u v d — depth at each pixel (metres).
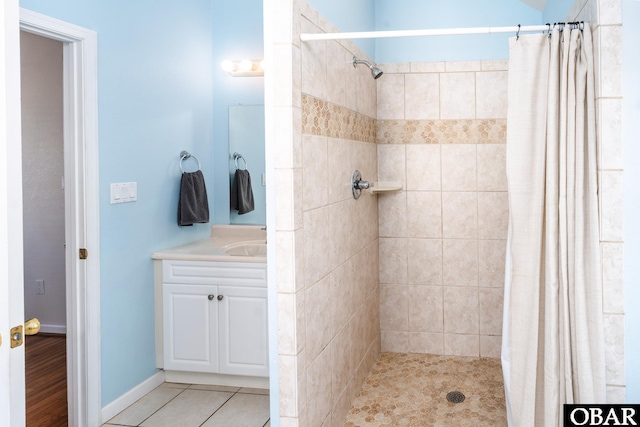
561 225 2.14
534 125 2.21
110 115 2.93
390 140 3.77
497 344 3.73
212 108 3.99
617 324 2.10
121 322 3.04
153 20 3.31
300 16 2.21
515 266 2.31
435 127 3.72
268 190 2.15
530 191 2.24
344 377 2.87
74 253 2.78
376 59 3.76
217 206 3.99
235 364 3.27
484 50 3.63
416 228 3.79
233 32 3.93
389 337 3.89
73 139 2.76
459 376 3.39
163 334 3.35
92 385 2.81
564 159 2.13
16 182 1.43
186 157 3.69
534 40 2.19
